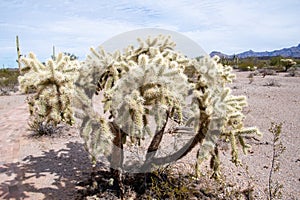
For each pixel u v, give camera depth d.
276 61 25.06
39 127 4.88
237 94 9.82
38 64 2.38
